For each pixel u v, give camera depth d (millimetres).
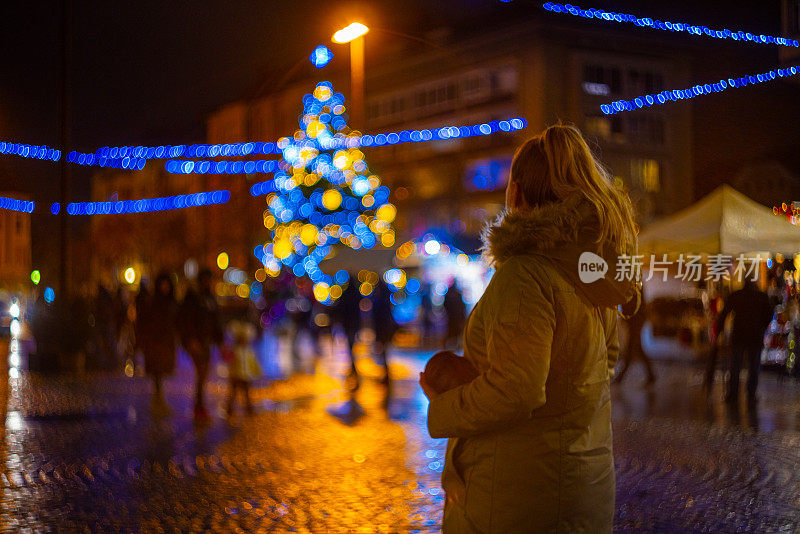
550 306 2480
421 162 66875
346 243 49906
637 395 15312
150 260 70625
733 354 14141
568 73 53875
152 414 13336
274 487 8156
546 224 2541
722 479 8383
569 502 2518
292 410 13852
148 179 74375
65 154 20016
